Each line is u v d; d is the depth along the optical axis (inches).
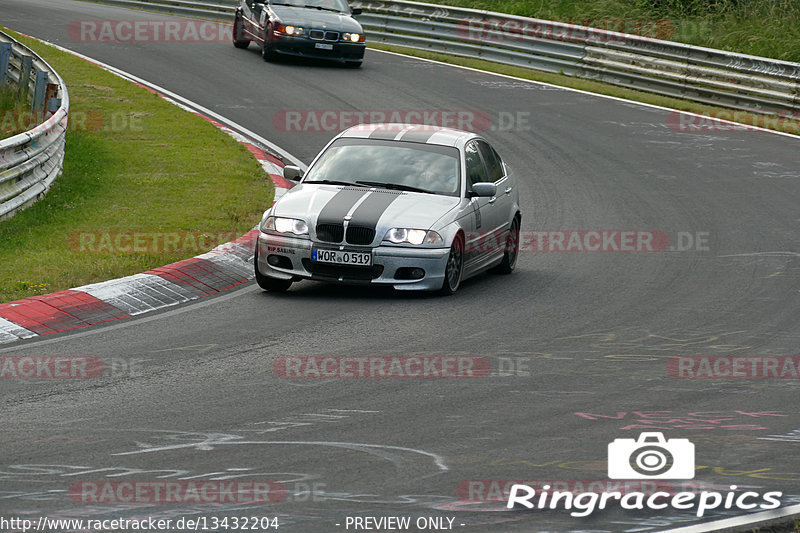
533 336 1378.0
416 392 1121.4
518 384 1162.0
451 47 4018.2
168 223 1892.2
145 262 1620.3
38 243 1727.4
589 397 1121.4
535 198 2351.1
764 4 4232.3
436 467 901.2
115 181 2212.1
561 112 3191.4
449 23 4025.6
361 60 3607.3
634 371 1227.9
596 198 2361.0
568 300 1595.7
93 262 1608.0
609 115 3198.8
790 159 2783.0
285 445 946.7
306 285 1660.9
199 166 2375.7
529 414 1056.8
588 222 2166.6
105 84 3132.4
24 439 947.3
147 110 2878.9
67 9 4522.6
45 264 1594.5
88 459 900.6
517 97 3346.5
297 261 1566.2
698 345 1352.1
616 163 2682.1
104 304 1424.7
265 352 1261.1
